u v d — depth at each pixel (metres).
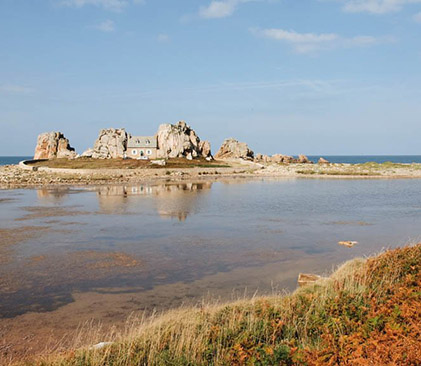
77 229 34.94
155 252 26.73
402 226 36.47
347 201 55.25
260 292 18.44
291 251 26.89
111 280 20.61
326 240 30.45
